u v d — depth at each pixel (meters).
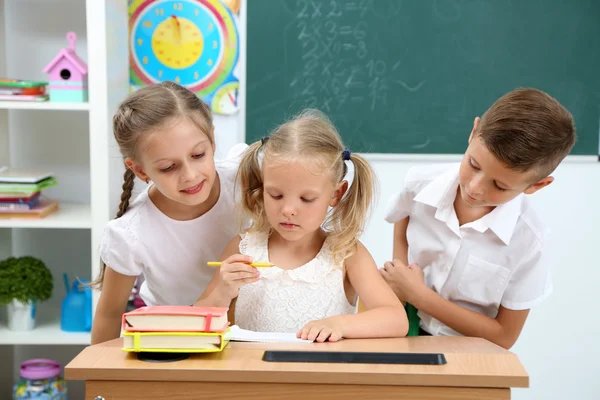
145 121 1.26
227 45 2.63
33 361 2.41
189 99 1.34
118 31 2.45
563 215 2.75
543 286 1.59
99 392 1.01
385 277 1.59
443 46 2.65
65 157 2.67
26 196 2.32
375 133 2.69
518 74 2.66
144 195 1.55
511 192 1.32
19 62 2.61
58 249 2.71
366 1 2.63
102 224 2.30
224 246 1.55
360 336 1.23
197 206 1.50
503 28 2.64
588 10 2.64
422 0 2.63
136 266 1.52
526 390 2.82
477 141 1.32
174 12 2.61
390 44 2.65
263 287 1.40
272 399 1.01
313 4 2.63
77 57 2.36
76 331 2.42
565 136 1.31
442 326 1.66
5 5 2.58
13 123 2.64
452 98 2.68
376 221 2.72
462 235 1.59
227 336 1.11
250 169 1.40
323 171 1.25
